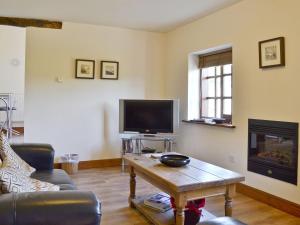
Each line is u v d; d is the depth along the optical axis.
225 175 2.35
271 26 3.06
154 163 2.75
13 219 1.24
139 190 3.49
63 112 4.47
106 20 4.35
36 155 2.72
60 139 4.46
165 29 4.87
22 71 7.57
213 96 4.36
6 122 6.39
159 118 4.39
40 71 4.32
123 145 4.56
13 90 7.50
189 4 3.59
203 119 4.40
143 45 4.98
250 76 3.36
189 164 2.71
